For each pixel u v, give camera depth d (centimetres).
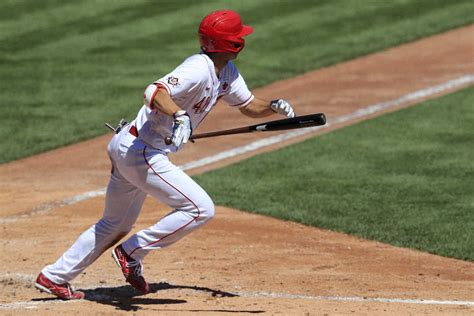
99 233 2448
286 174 4244
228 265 2998
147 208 3778
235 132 2381
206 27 2241
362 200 3834
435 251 3212
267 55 6375
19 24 7062
